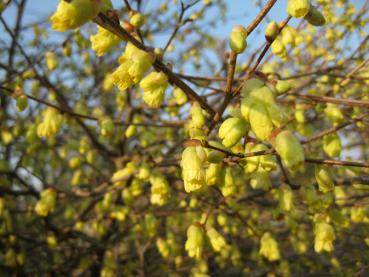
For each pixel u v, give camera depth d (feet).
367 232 1.22
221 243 0.82
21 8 1.45
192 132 0.73
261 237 1.07
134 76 0.62
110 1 0.61
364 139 1.77
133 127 1.14
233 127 0.61
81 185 1.57
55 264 1.44
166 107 1.26
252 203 1.32
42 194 1.15
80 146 1.43
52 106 1.00
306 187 0.83
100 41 0.66
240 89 0.68
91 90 1.96
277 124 0.59
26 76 1.24
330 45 1.38
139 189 1.10
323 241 0.82
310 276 1.41
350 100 0.85
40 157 1.65
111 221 1.49
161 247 1.26
